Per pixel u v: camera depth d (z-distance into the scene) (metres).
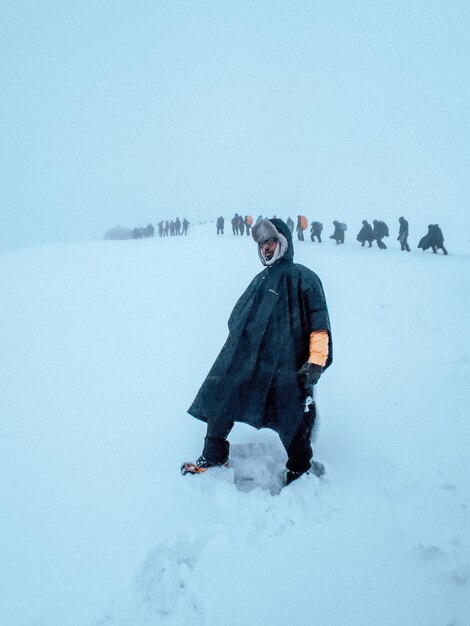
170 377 4.08
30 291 9.04
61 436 2.93
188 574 1.70
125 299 7.91
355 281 8.72
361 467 2.43
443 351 4.40
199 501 2.10
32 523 2.01
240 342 2.15
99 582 1.67
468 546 1.84
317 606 1.56
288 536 1.88
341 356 4.48
